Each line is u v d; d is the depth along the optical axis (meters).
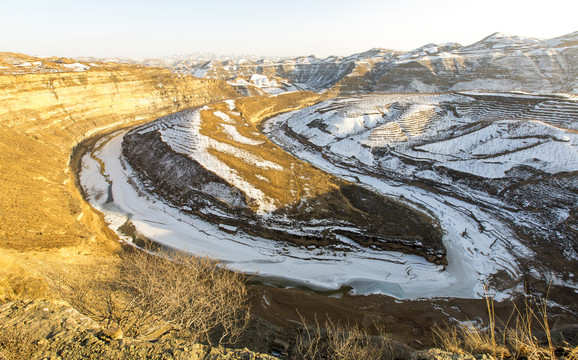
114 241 28.17
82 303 13.70
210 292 17.20
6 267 13.86
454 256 26.98
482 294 23.20
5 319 8.72
